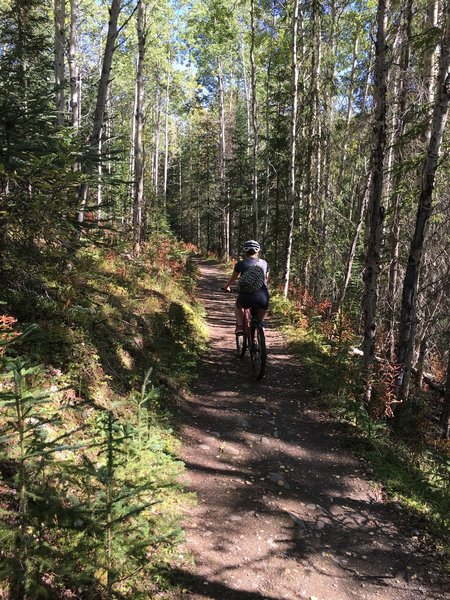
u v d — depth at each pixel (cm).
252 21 2034
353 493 450
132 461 343
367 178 1262
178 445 476
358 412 584
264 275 714
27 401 220
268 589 309
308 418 609
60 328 466
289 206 1636
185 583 298
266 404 637
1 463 287
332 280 1761
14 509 260
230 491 415
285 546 356
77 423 397
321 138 1752
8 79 458
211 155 4562
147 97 3550
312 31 1769
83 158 446
